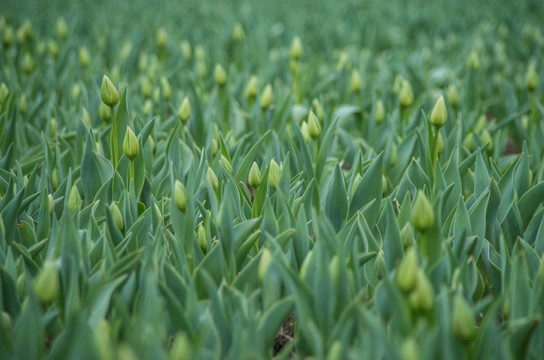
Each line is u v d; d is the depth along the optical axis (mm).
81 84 1865
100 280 1156
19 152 1735
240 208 1350
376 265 1286
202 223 1324
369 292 1324
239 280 1228
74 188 1360
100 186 1465
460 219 1286
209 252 1234
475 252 1323
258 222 1316
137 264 1204
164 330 1122
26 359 1065
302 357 1163
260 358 1069
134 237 1301
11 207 1307
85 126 1518
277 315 1142
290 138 1626
